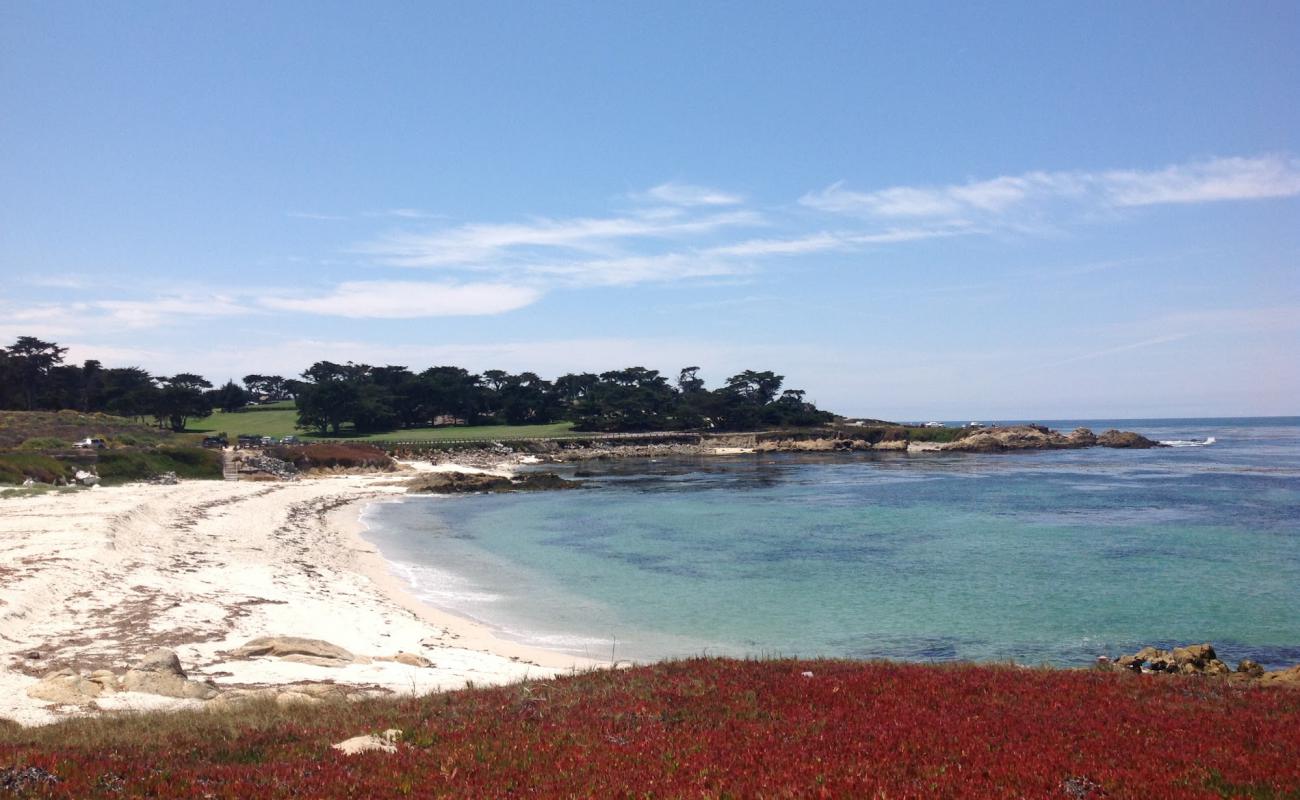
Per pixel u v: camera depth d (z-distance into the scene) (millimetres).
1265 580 38938
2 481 63406
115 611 26969
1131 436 171500
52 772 10008
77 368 169625
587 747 11664
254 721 13852
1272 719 13422
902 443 169750
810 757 11055
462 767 10703
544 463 146625
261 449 114125
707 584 39969
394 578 41094
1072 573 41312
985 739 12000
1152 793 9508
